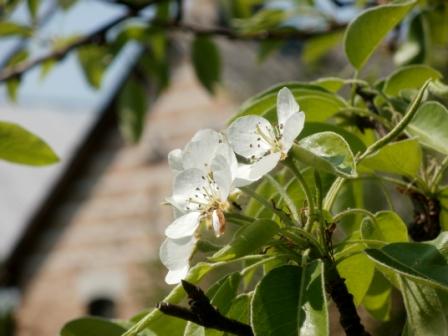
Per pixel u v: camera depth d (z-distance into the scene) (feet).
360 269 1.90
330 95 2.02
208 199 1.76
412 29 2.71
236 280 1.84
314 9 3.48
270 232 1.70
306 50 3.69
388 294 2.13
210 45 3.70
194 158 1.79
